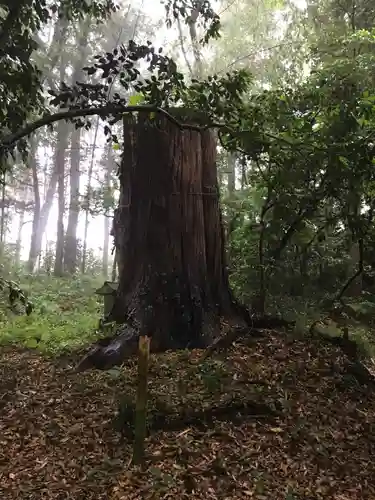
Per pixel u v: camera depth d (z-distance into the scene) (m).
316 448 4.26
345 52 8.99
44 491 3.74
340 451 4.29
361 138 6.04
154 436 4.34
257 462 4.06
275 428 4.53
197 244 6.68
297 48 11.66
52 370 6.07
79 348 6.73
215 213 7.01
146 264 6.54
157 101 4.86
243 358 5.89
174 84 5.10
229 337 6.30
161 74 4.90
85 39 15.33
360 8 11.31
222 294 6.94
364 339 7.35
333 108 6.47
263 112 6.00
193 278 6.56
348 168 6.07
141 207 6.64
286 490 3.72
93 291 13.15
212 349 6.01
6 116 5.16
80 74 16.23
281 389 5.21
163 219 6.55
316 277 10.14
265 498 3.62
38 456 4.21
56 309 10.41
